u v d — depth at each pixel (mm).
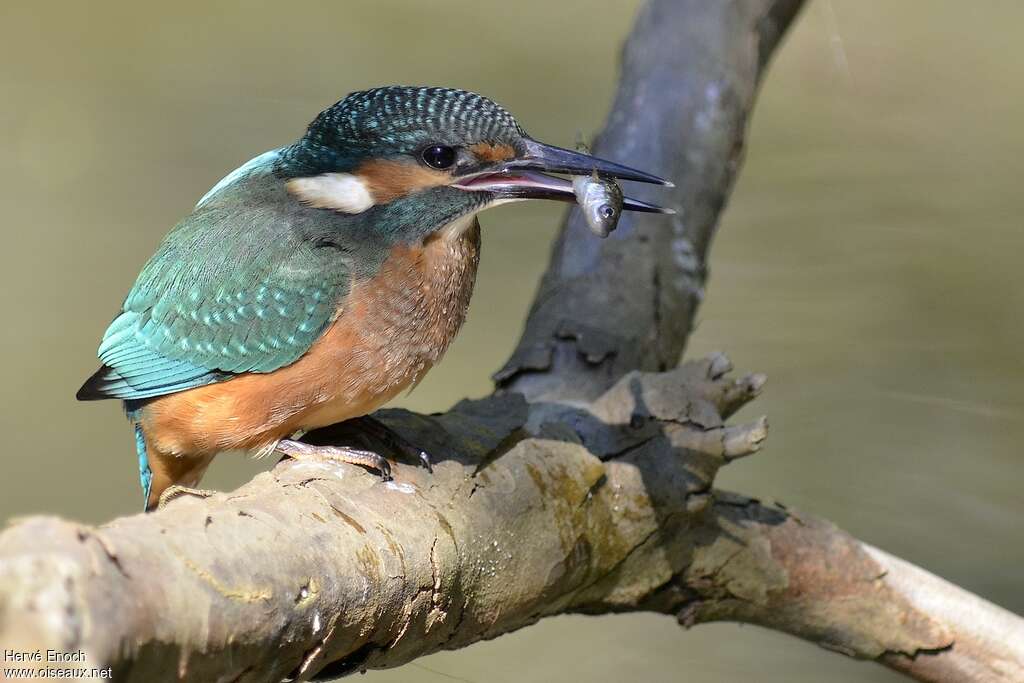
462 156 7680
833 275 14867
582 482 6828
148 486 8438
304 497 5555
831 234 15734
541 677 10266
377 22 21219
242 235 7703
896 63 19844
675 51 10859
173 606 4430
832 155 17719
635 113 10531
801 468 12070
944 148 17812
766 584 7492
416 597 5703
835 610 7586
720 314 14336
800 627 7719
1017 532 11234
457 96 7770
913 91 19375
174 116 18281
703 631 10906
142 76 19422
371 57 20094
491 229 16438
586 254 9297
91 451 13078
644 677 10289
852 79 19609
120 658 4129
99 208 16203
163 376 7676
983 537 11164
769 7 11391
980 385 13070
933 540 11133
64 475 12680
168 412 7766
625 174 7762
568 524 6719
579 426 7316
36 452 12945
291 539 5156
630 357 8484
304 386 7488
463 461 6727
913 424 12625
